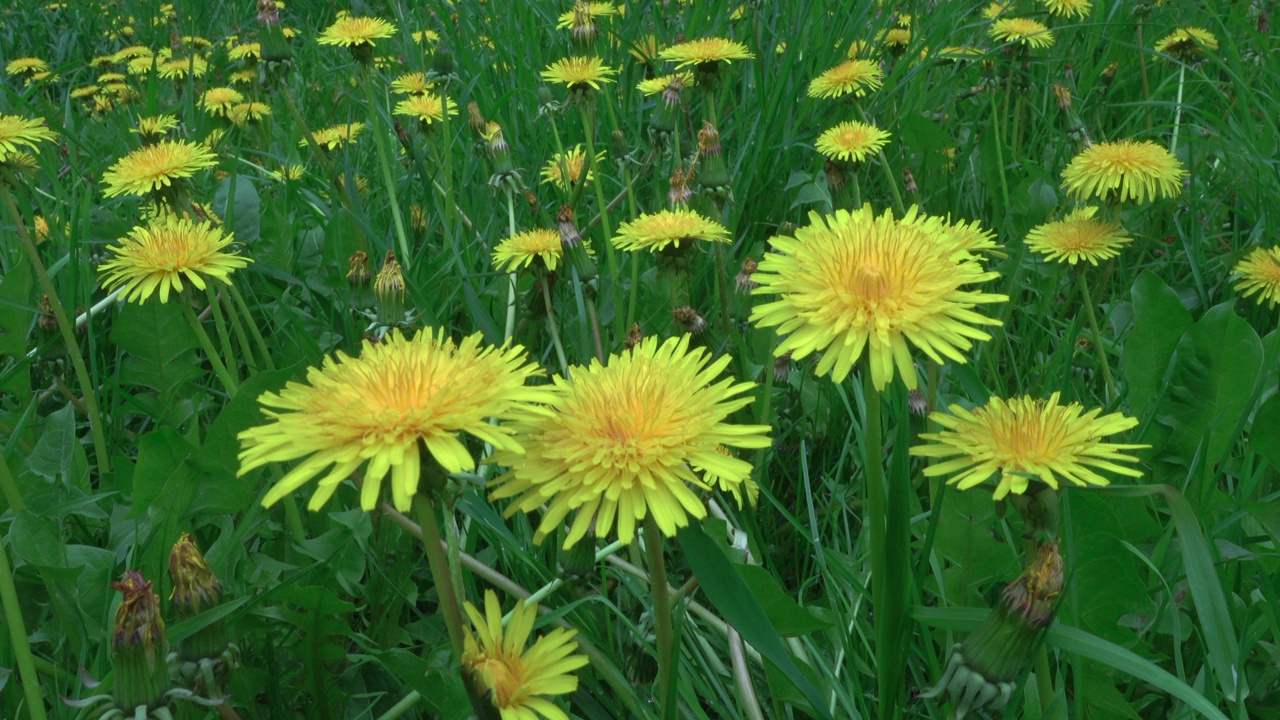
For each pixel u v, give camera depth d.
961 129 0.67
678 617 0.25
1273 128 0.56
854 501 0.39
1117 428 0.26
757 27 0.67
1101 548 0.29
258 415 0.32
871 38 0.70
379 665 0.33
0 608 0.32
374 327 0.38
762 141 0.58
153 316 0.39
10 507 0.33
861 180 0.60
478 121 0.56
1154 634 0.31
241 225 0.47
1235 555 0.31
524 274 0.46
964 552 0.31
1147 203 0.50
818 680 0.30
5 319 0.40
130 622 0.23
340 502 0.35
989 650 0.24
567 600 0.33
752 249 0.52
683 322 0.40
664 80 0.53
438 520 0.34
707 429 0.23
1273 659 0.30
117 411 0.41
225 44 0.91
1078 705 0.27
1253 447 0.33
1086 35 0.75
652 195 0.59
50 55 1.01
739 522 0.37
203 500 0.32
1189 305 0.49
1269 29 0.75
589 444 0.22
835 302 0.25
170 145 0.43
